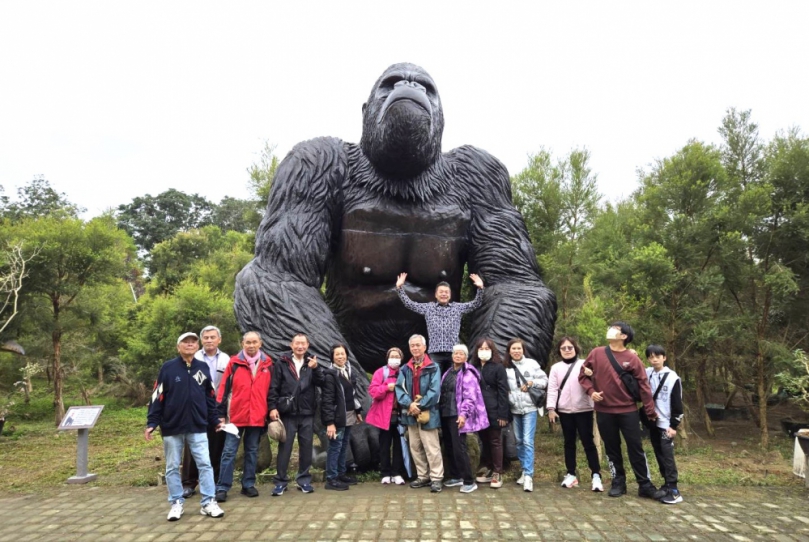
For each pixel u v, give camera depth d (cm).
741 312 889
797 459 583
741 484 544
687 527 375
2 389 1453
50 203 3344
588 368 475
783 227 855
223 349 1530
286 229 534
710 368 1170
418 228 556
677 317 816
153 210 5225
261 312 500
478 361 498
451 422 464
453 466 489
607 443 462
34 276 1212
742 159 977
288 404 454
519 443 483
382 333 574
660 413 456
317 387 484
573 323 804
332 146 578
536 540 345
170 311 1509
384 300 559
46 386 1931
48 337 1349
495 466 471
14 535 380
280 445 459
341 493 455
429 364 466
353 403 482
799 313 917
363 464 505
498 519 384
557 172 869
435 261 557
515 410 481
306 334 490
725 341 923
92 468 691
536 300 538
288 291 508
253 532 364
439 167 580
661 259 732
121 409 1576
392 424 489
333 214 565
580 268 859
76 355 1430
